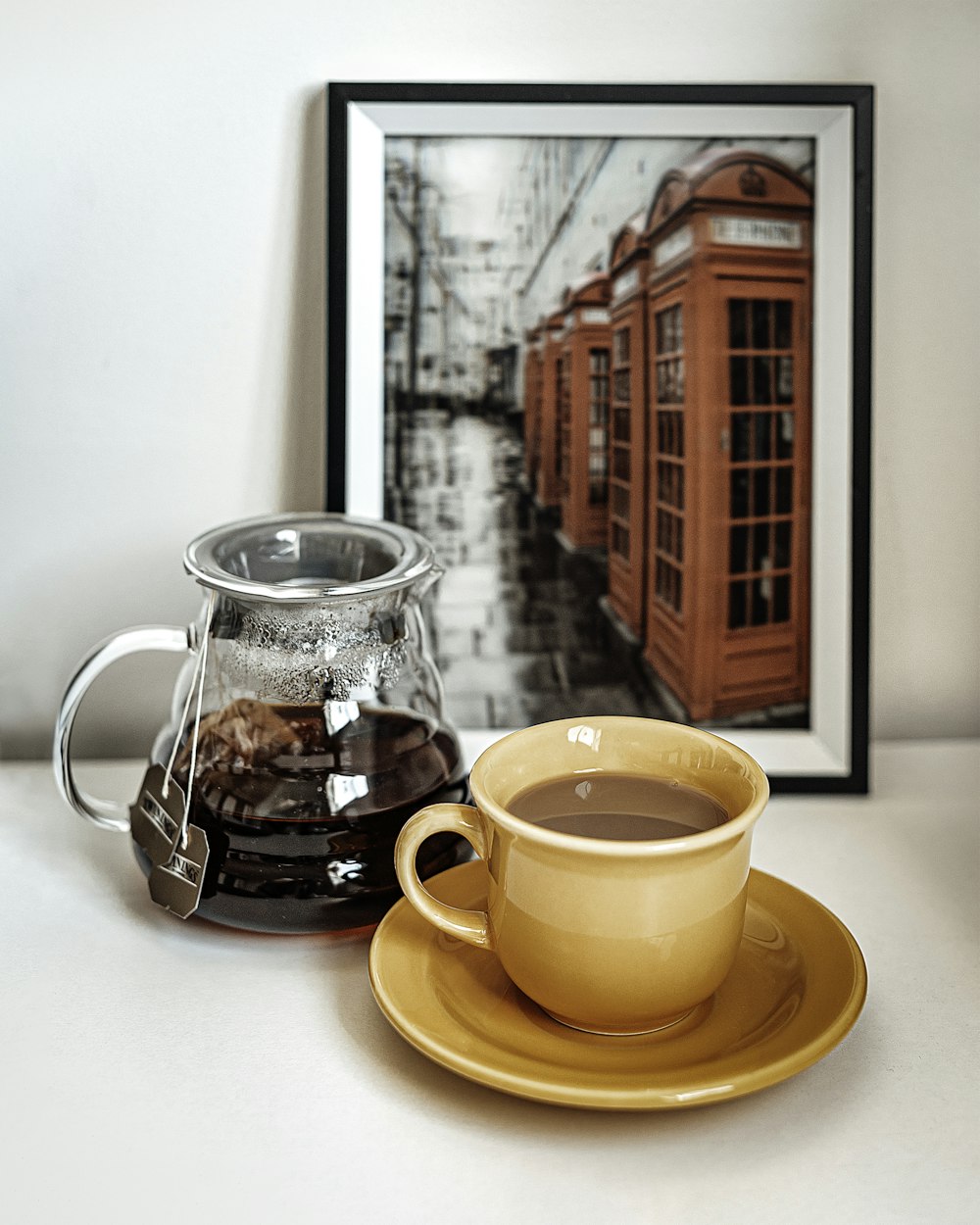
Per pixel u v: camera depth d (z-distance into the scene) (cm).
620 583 78
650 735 56
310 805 56
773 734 79
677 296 75
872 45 74
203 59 73
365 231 73
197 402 78
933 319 78
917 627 83
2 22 72
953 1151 45
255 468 79
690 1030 50
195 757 58
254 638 58
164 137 74
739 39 74
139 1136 45
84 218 75
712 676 79
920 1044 51
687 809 52
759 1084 44
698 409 76
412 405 76
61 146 74
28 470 79
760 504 77
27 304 76
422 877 60
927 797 76
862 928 60
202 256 76
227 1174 43
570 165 74
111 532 80
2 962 57
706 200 74
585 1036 50
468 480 77
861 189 73
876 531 81
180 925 61
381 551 64
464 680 80
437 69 74
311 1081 49
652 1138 45
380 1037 52
